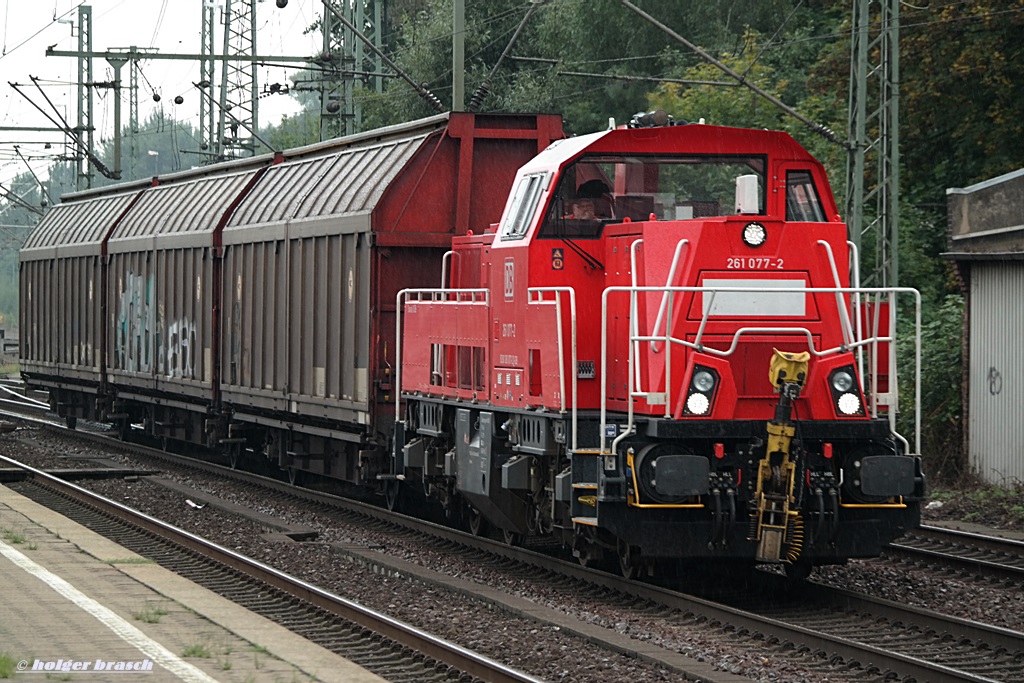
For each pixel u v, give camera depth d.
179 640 14.79
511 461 21.14
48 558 20.09
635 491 18.09
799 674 14.87
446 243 27.80
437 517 29.30
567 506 20.05
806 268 18.86
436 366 24.56
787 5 70.62
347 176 30.45
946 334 38.56
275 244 33.03
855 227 38.34
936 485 34.22
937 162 50.34
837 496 18.42
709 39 68.88
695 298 18.38
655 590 18.86
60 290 50.75
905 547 23.27
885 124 39.44
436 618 17.86
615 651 15.87
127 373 43.69
